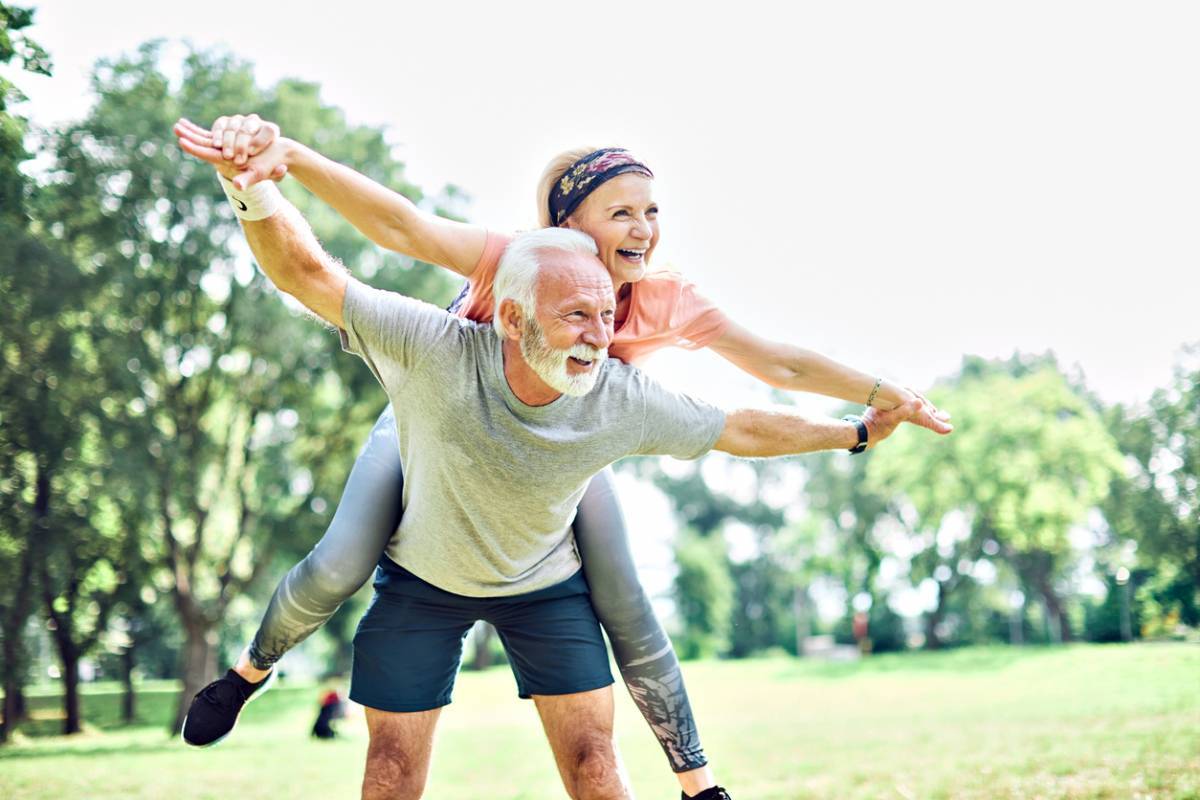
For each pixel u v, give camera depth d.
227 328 25.03
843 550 54.50
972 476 43.44
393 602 3.31
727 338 3.28
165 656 46.91
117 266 21.16
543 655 3.33
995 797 7.19
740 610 68.44
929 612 52.56
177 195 22.41
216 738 3.41
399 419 2.97
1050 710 14.07
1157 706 13.09
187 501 25.47
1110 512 38.19
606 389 2.92
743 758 10.86
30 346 19.70
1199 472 32.47
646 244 2.96
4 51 11.12
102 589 25.67
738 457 3.23
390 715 3.29
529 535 3.11
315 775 11.53
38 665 28.28
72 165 20.06
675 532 68.81
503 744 14.30
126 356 21.91
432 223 2.88
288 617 3.25
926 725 13.44
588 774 3.29
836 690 23.27
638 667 3.47
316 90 25.45
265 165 2.54
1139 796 6.76
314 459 27.52
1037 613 55.06
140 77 22.44
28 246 18.52
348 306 2.79
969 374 47.09
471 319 3.04
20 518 21.03
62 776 11.77
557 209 2.99
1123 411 35.50
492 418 2.84
